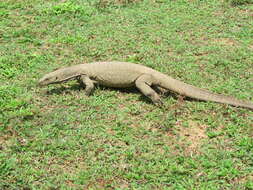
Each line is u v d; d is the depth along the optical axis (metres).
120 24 3.73
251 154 2.10
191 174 1.99
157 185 1.94
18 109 2.47
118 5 4.16
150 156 2.10
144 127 2.31
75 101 2.55
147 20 3.80
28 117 2.38
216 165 2.04
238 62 3.01
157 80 2.53
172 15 3.91
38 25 3.71
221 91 2.65
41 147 2.16
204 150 2.15
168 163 2.06
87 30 3.59
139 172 2.01
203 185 1.93
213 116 2.40
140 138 2.24
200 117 2.39
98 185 1.95
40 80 2.56
